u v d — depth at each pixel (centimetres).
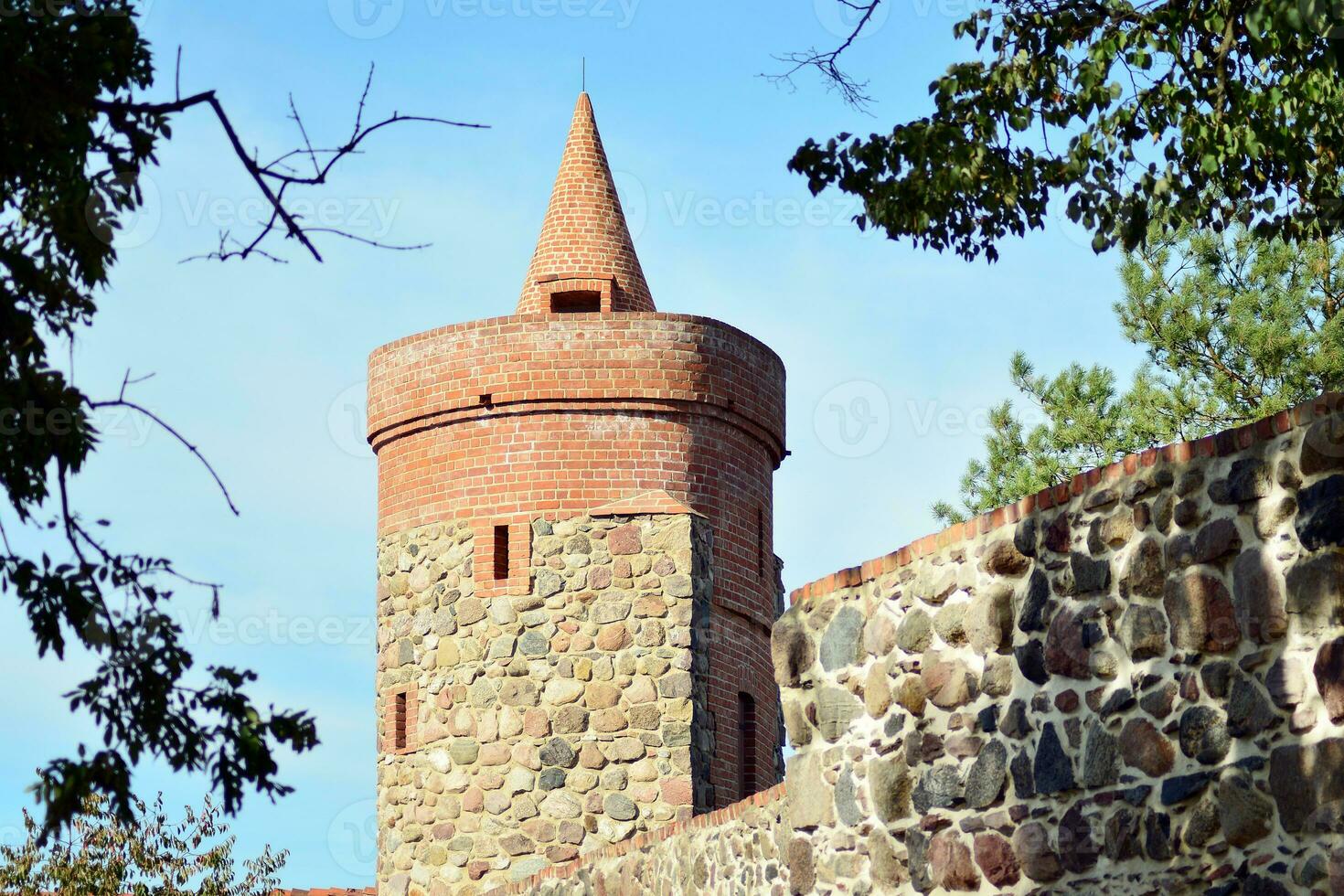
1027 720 1190
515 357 2506
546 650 2433
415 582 2522
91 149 1071
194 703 1066
